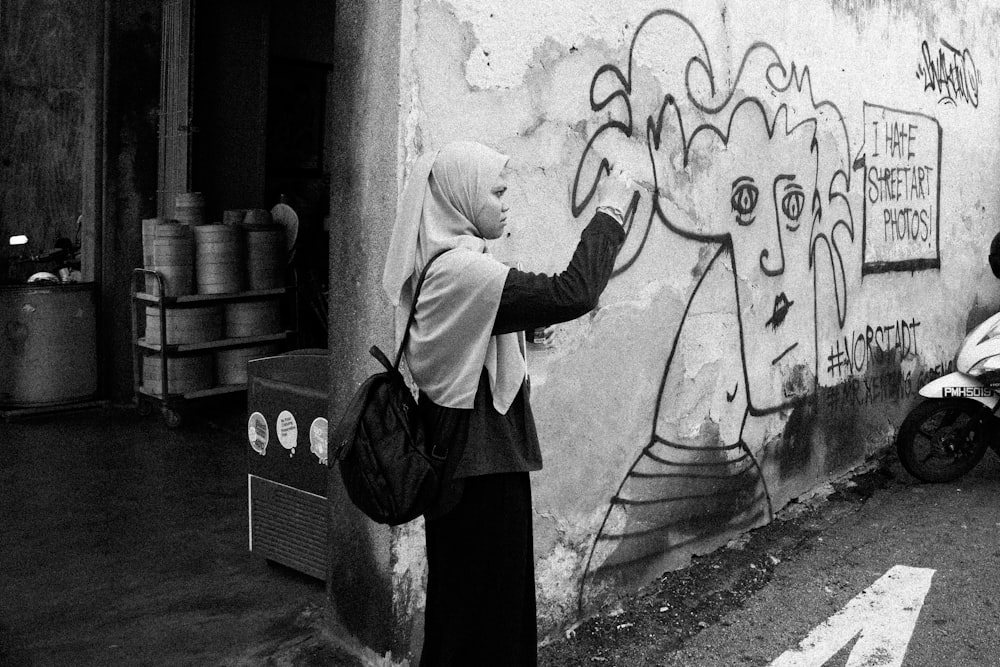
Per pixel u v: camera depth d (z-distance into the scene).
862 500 5.44
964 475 6.00
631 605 4.01
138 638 3.34
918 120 6.31
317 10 8.16
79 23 7.05
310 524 3.81
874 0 5.70
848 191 5.58
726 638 3.74
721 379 4.56
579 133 3.65
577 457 3.75
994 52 7.27
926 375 6.68
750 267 4.73
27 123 7.32
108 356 6.70
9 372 6.31
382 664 3.13
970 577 4.36
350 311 3.16
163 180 6.73
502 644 2.47
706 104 4.33
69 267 7.05
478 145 2.43
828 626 3.85
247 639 3.36
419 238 2.42
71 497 4.82
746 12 4.56
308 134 8.24
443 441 2.35
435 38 3.06
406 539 3.10
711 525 4.56
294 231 6.87
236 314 6.51
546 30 3.46
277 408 3.88
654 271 4.08
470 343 2.31
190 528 4.43
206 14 6.91
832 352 5.54
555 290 2.28
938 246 6.69
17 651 3.23
